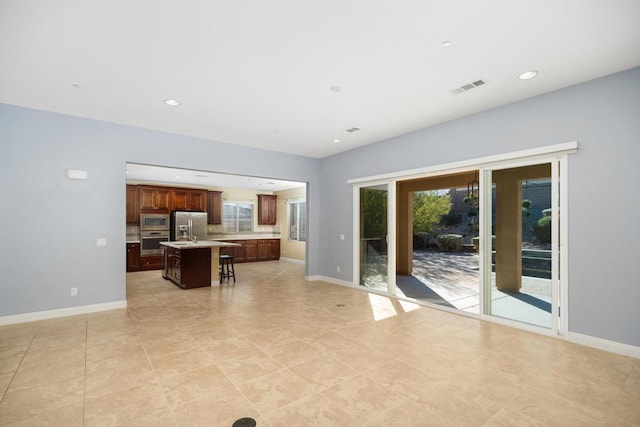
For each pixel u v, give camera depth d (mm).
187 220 8547
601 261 3045
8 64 2803
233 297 5199
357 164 5844
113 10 2068
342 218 6195
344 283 6148
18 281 3793
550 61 2750
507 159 3701
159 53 2629
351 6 2035
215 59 2727
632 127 2883
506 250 3803
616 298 2955
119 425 1884
